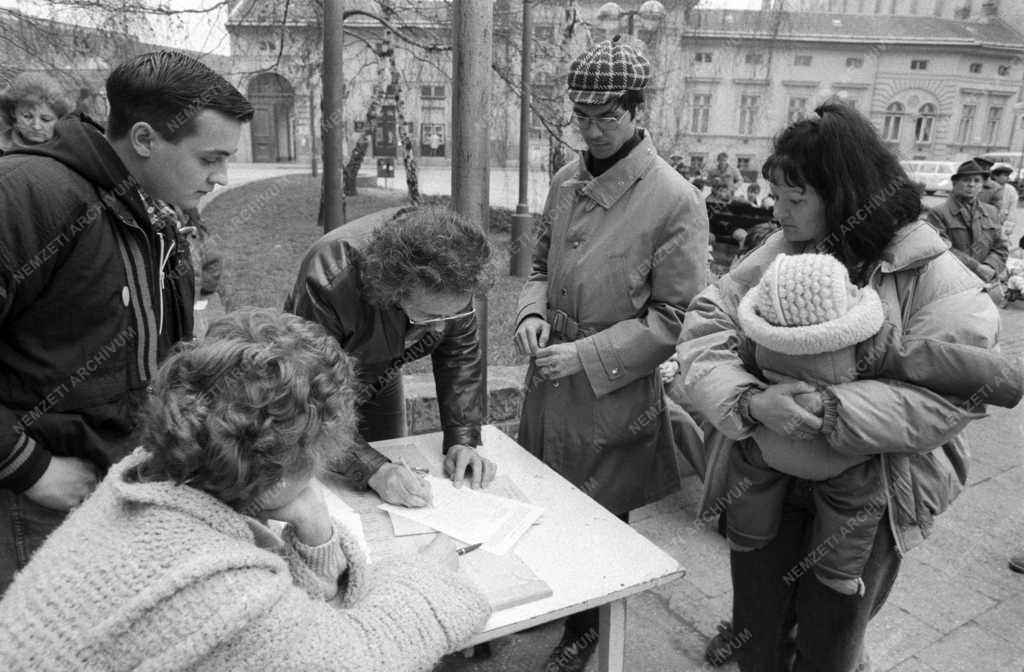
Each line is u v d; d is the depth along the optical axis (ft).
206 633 2.64
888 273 5.03
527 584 4.52
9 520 4.73
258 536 3.37
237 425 2.79
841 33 100.83
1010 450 12.89
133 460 3.20
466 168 8.14
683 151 44.57
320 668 2.90
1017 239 37.50
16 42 24.49
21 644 2.71
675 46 39.40
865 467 5.03
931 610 8.52
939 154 104.17
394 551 4.89
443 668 7.51
